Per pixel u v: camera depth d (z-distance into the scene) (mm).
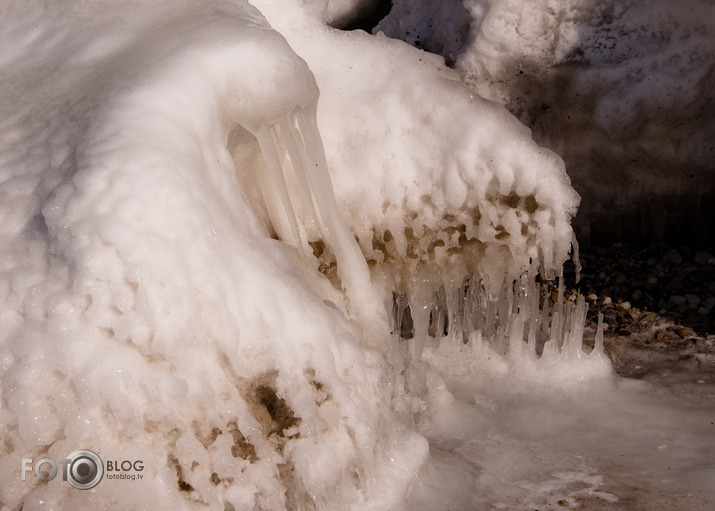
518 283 3551
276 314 2457
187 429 2234
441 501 2672
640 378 3461
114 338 2195
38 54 3096
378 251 3324
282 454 2383
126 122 2387
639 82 3771
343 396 2479
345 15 4699
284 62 2738
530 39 3850
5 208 2396
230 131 2879
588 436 3078
